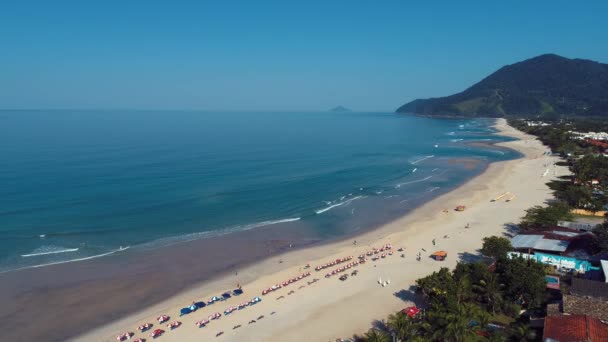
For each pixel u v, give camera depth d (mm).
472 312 42469
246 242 80750
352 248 77500
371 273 66062
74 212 95312
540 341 41000
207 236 83625
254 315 54094
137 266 69250
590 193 98500
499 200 107375
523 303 51250
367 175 144250
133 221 90812
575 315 41594
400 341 41844
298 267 69375
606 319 41875
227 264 70625
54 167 144750
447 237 81250
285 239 82562
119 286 62438
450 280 52000
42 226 85938
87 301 57969
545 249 64875
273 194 116438
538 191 115250
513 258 57125
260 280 64688
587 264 61219
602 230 64938
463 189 121625
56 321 53031
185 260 72000
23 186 116562
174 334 50062
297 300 57906
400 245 78125
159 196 111062
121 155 176875
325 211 101125
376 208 103562
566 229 75500
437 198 112062
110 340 49031
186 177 135750
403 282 62281
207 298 59188
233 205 105062
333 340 47969
